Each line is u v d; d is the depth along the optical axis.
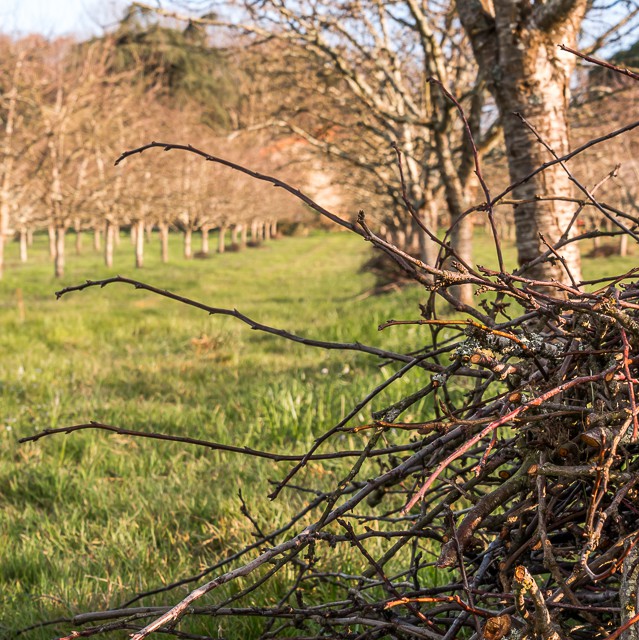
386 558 2.14
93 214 34.41
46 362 10.73
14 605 3.38
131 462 5.66
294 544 1.86
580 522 1.94
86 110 29.80
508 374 1.82
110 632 2.97
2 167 26.12
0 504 5.00
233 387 8.69
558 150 5.31
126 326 15.58
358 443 5.81
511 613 1.71
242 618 2.95
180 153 38.78
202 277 36.56
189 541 4.09
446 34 11.50
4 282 29.44
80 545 4.14
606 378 1.54
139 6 9.98
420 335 10.63
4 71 26.17
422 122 9.81
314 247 72.94
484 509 1.76
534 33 5.25
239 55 12.41
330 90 12.88
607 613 1.82
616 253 40.34
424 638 1.89
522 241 5.34
